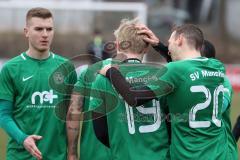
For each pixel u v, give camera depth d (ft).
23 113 39.06
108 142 36.37
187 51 36.27
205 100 35.47
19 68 39.09
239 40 275.39
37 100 38.96
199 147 35.14
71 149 38.81
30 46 39.42
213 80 35.91
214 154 35.24
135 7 178.81
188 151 35.14
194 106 35.37
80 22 177.78
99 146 36.42
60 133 39.06
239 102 125.39
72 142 38.68
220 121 36.22
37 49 39.09
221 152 35.58
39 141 38.93
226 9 284.61
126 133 35.78
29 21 39.11
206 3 292.40
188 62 35.65
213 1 290.76
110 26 178.81
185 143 35.24
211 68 36.01
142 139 35.88
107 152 36.32
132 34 35.94
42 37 38.83
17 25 174.70
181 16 267.18
